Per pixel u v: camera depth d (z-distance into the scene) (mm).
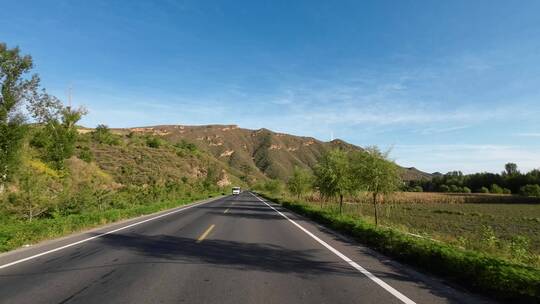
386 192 21047
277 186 81250
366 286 7340
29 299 6348
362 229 14750
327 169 27219
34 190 19734
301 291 6938
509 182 135375
